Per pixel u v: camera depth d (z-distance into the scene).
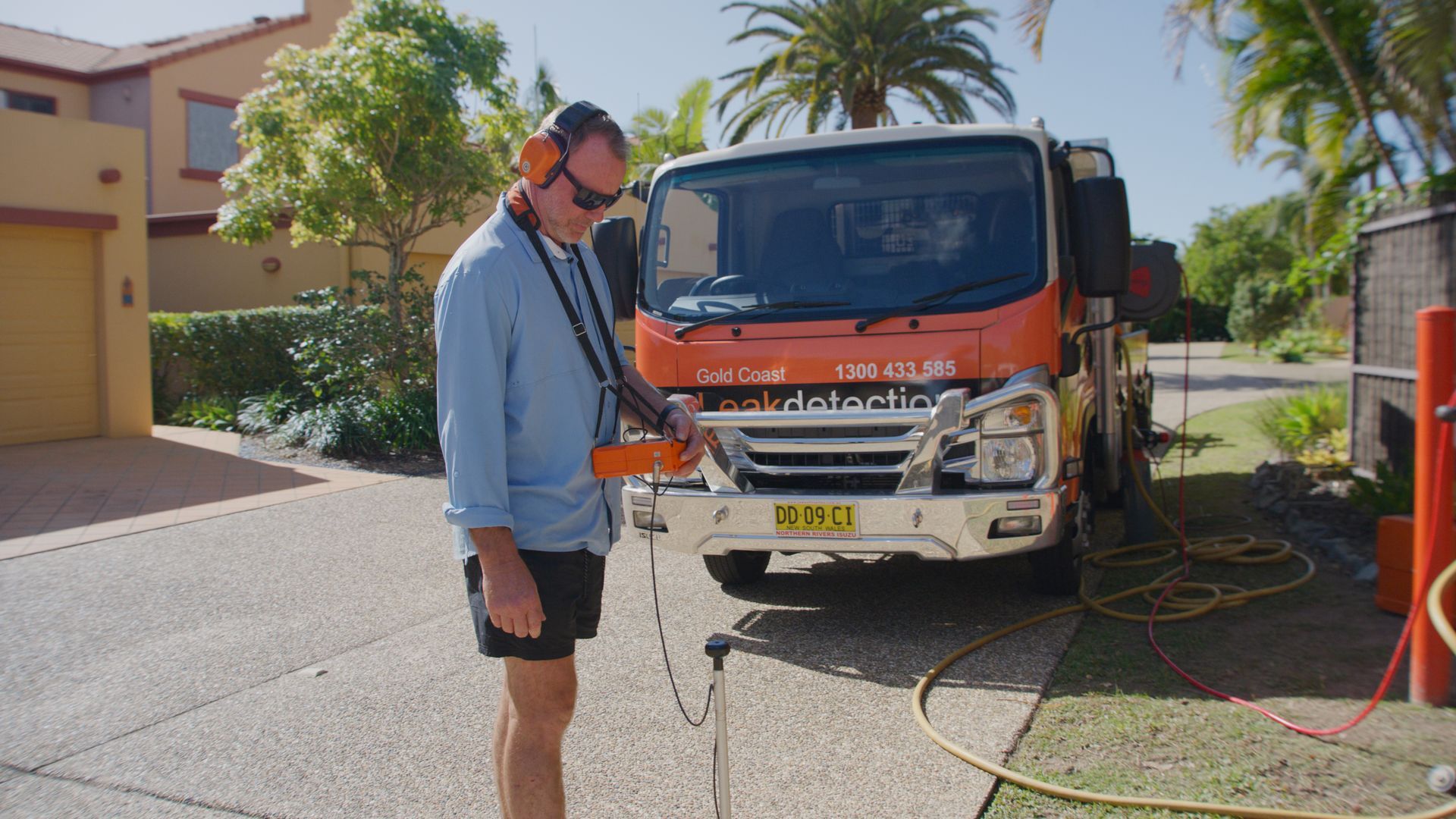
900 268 5.15
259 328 14.59
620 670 4.80
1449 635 3.26
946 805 3.37
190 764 3.93
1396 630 4.81
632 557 7.05
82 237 12.32
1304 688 4.18
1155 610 5.16
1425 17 9.62
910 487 4.84
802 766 3.74
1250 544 6.32
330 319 13.02
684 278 5.55
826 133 5.50
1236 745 3.67
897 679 4.59
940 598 5.88
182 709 4.47
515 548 2.52
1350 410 8.71
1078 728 3.91
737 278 5.43
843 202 5.34
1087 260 4.81
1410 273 7.58
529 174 2.60
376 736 4.15
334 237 13.38
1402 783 3.33
